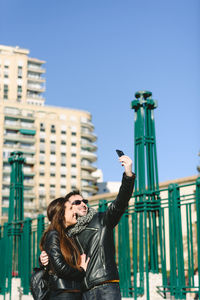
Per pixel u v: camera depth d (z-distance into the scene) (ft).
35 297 12.46
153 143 27.58
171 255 23.15
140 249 24.82
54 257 11.87
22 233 36.94
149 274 25.55
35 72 378.73
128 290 25.04
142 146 26.86
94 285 11.87
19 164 43.27
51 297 12.01
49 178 330.34
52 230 12.42
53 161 334.44
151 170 27.02
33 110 335.06
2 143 317.42
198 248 21.44
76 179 340.80
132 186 12.14
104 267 12.01
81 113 353.72
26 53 385.09
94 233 12.35
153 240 25.81
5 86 357.20
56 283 11.89
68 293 11.80
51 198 326.85
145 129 27.76
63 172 336.70
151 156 27.30
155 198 25.99
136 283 24.26
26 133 328.49
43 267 12.56
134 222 25.76
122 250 26.04
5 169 312.29
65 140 342.85
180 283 22.24
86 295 11.98
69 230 12.59
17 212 41.45
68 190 335.47
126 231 26.14
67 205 12.85
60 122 343.26
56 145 338.13
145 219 24.77
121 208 12.26
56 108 344.08
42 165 330.13
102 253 12.14
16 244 38.29
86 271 12.06
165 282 23.34
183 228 53.31
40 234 33.53
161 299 23.43
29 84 375.66
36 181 325.42
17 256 37.93
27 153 327.47
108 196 76.07
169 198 23.79
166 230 54.54
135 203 25.90
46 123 337.72
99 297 11.78
